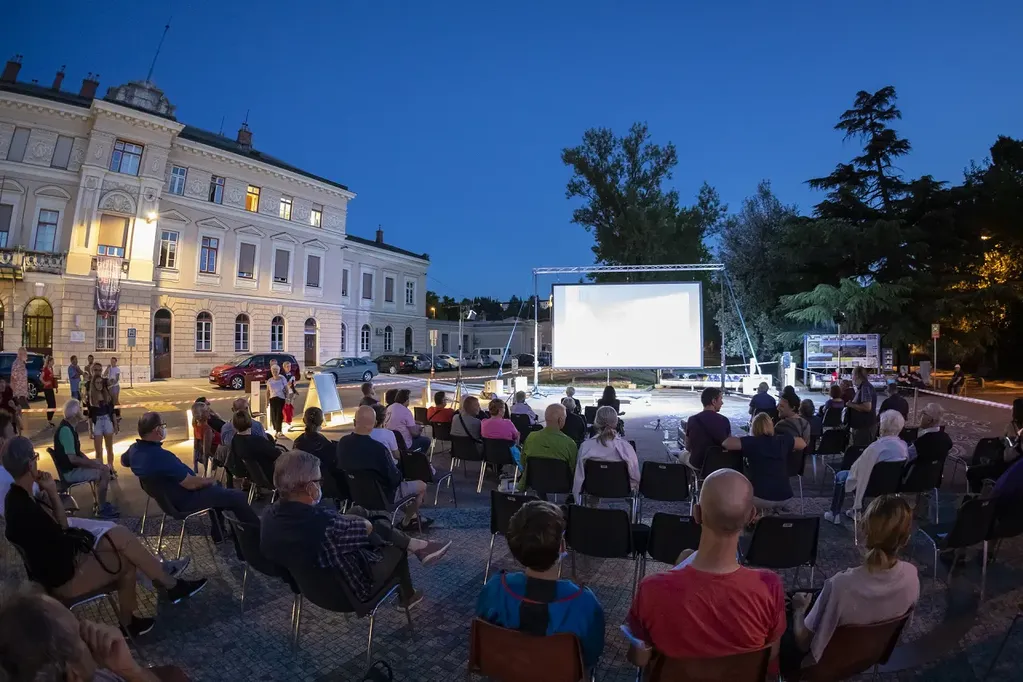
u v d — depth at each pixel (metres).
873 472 5.61
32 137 23.72
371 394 8.56
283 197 33.06
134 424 14.09
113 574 3.68
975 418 14.70
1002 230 27.94
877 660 2.75
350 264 38.94
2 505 4.63
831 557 5.38
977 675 3.49
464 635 3.98
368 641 3.80
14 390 14.19
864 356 23.61
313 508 3.38
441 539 5.89
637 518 6.04
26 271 23.09
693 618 2.19
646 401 18.84
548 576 2.53
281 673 3.53
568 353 19.95
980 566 5.08
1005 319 28.47
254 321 31.44
